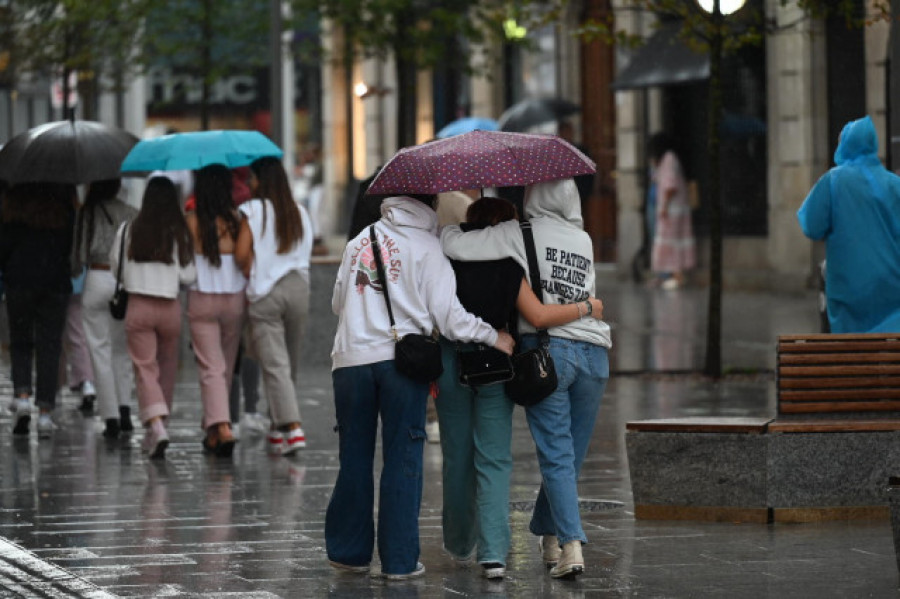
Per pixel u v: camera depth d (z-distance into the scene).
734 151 66.62
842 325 24.97
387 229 18.69
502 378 18.31
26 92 78.25
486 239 18.55
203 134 29.34
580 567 18.31
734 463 21.61
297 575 18.78
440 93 88.75
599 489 24.69
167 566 19.25
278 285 28.56
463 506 19.16
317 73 111.69
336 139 100.12
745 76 65.56
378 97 95.06
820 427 21.53
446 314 18.30
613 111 77.00
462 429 19.02
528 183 18.31
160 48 69.12
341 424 18.89
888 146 54.66
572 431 19.02
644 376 40.16
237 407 30.62
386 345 18.55
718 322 39.75
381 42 61.97
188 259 28.45
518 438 30.20
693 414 33.03
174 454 28.97
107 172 30.47
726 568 18.86
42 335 30.92
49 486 25.48
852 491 21.61
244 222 28.47
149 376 28.55
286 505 23.67
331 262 43.47
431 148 18.53
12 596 17.59
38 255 30.55
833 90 61.56
